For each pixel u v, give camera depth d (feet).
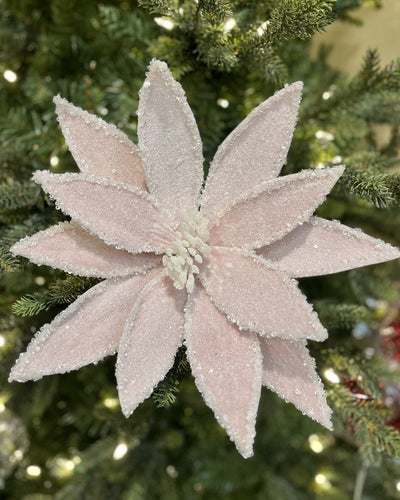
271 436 2.77
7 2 2.40
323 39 2.77
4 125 2.26
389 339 2.59
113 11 2.24
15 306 1.98
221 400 1.85
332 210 2.41
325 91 2.48
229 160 1.95
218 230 1.96
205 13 2.01
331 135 2.33
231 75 2.22
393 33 2.65
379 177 1.99
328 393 2.13
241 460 2.74
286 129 1.93
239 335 1.90
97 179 1.87
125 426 2.46
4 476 2.62
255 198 1.92
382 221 2.46
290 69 2.49
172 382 1.97
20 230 2.10
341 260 1.90
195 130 1.93
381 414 2.19
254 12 2.15
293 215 1.90
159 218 1.93
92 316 1.89
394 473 2.57
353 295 2.56
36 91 2.27
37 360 1.86
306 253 1.92
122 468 2.58
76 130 1.93
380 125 2.56
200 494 2.76
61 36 2.39
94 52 2.43
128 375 1.84
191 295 1.93
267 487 2.70
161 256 1.95
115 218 1.89
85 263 1.89
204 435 2.77
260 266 1.89
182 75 2.17
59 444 2.74
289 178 1.90
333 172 1.88
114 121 2.25
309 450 2.79
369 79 2.24
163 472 2.66
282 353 1.92
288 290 1.86
